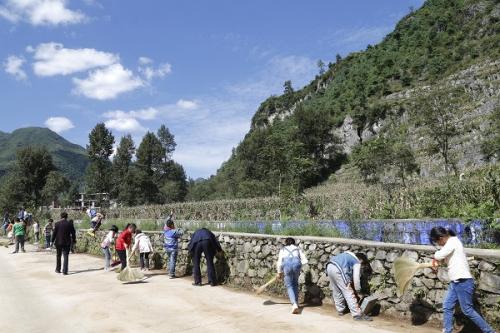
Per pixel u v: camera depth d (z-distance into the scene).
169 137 122.94
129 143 112.12
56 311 8.72
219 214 31.58
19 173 92.38
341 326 6.79
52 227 25.47
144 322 7.61
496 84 64.69
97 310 8.62
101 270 14.96
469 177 16.41
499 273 5.84
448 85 73.38
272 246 9.97
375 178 37.28
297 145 40.12
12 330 7.43
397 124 85.69
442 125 35.94
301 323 7.09
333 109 123.56
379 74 127.00
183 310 8.41
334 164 94.94
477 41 103.44
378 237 11.20
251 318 7.57
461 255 5.69
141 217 38.41
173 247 12.70
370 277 7.61
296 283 8.09
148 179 98.25
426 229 10.61
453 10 124.31
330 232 11.16
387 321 6.99
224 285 11.04
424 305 6.68
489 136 47.38
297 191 28.45
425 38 124.88
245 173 93.75
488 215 9.25
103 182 94.44
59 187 81.81
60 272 14.55
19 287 11.84
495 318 5.80
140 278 11.96
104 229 21.94
